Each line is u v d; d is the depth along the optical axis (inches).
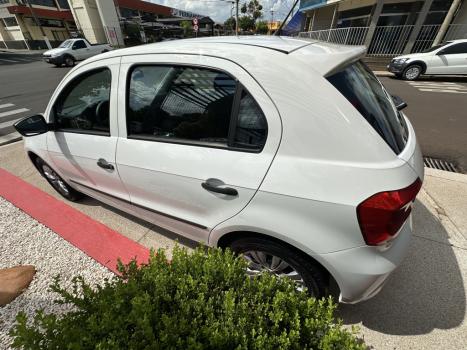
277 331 42.0
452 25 447.8
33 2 1190.3
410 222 62.1
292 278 62.2
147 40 1430.9
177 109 63.5
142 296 44.0
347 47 64.1
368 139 46.9
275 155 51.5
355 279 52.0
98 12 1170.0
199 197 63.2
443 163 144.3
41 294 79.1
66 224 106.6
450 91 305.0
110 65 72.2
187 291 45.8
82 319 42.6
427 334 63.6
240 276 49.5
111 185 86.6
